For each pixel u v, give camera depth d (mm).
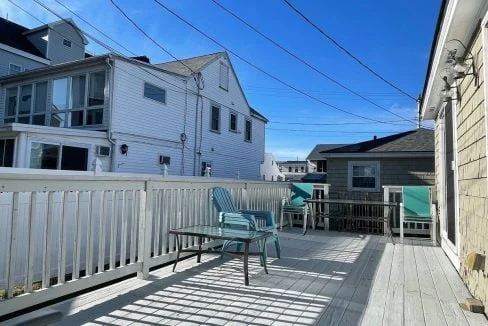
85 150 11352
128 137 12336
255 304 3012
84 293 3217
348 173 11938
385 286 3631
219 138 17047
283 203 7914
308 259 4828
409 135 12492
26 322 1201
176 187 4316
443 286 3664
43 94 13570
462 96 3984
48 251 2797
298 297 3219
